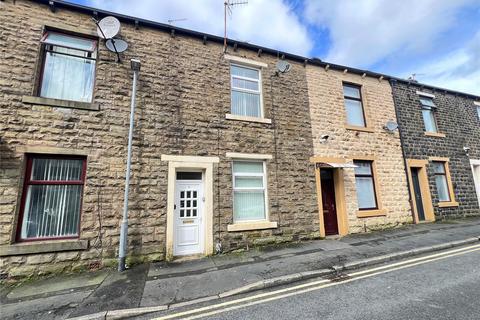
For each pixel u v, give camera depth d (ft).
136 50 22.99
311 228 26.22
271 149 26.30
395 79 35.94
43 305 13.15
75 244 17.95
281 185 25.96
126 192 18.99
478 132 42.04
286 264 18.40
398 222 30.96
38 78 19.70
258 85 28.45
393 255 19.54
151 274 17.29
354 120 32.96
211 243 21.80
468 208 37.01
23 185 18.02
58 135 19.03
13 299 13.94
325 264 18.02
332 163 27.86
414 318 10.83
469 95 42.68
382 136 33.01
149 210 20.49
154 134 21.94
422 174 34.76
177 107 23.29
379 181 31.24
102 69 21.44
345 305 12.34
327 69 31.68
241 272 17.19
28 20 20.01
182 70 24.27
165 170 21.59
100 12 21.91
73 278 16.78
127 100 21.67
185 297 13.85
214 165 23.39
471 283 14.20
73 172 19.51
